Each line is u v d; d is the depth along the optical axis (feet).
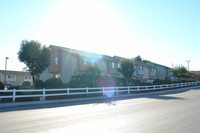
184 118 25.81
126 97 66.28
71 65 93.50
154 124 22.41
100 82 88.33
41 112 32.76
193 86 131.95
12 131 19.71
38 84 80.12
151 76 166.30
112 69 117.50
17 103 45.14
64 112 32.45
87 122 23.88
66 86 65.82
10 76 179.11
